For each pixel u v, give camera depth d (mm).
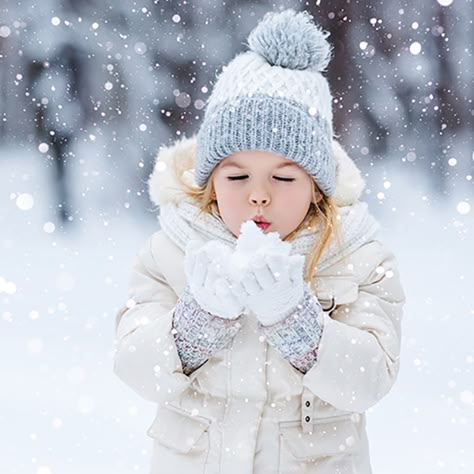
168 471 4168
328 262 4316
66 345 8945
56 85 18359
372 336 4168
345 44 18656
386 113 18328
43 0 18781
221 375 4148
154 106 18344
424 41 18719
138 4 18844
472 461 6492
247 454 4055
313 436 4117
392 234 13938
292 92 4348
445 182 17031
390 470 6391
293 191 4234
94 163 17188
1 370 8211
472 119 18391
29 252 13195
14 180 16516
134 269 4531
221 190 4277
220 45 18953
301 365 3984
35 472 6227
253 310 3885
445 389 7805
